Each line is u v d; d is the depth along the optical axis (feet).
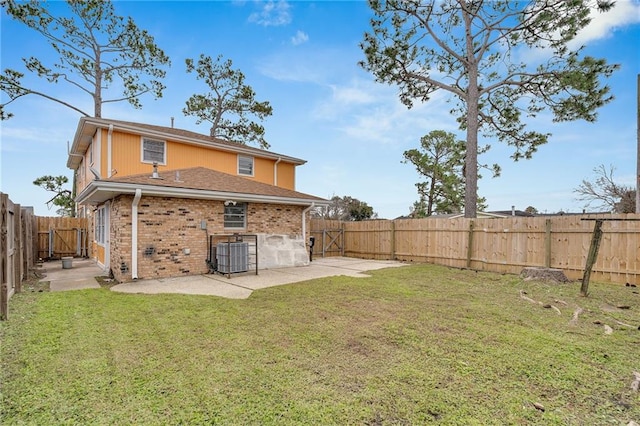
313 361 11.02
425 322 15.49
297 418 7.77
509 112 47.42
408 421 7.68
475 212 43.14
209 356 11.39
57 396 8.73
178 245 29.27
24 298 19.99
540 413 8.06
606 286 25.16
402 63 44.32
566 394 8.98
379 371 10.28
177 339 13.04
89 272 32.07
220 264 30.19
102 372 10.12
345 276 29.81
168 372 10.15
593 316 16.74
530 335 13.66
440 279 28.27
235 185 34.96
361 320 15.80
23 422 7.59
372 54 43.16
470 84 43.78
